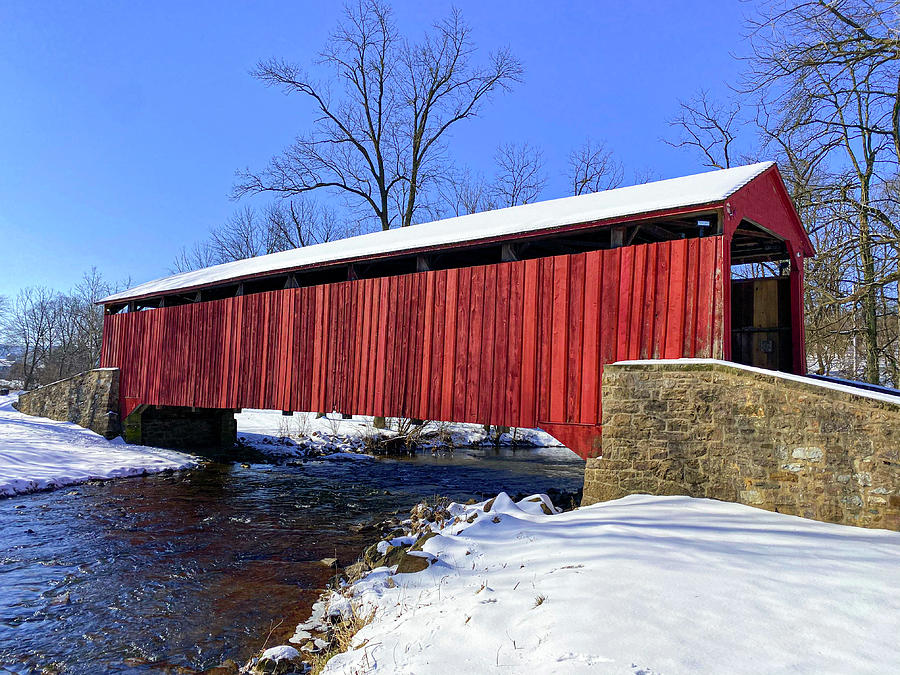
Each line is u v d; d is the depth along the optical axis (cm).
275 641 501
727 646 304
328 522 935
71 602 597
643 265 784
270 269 1289
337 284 1187
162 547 787
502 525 654
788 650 298
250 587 636
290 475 1423
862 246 1363
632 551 467
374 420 2173
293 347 1256
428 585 493
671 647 303
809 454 614
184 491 1177
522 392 885
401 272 1359
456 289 991
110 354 1797
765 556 444
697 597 365
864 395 586
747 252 1009
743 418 660
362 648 385
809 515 607
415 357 1035
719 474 672
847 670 276
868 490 576
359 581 561
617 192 1001
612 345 800
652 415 724
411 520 846
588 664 292
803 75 1180
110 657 482
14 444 1368
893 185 1494
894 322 1772
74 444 1502
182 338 1543
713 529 540
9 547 775
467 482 1342
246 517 967
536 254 1142
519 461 1766
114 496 1108
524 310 900
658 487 711
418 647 356
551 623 346
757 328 919
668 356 748
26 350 5341
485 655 326
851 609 342
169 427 1734
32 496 1084
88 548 778
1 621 552
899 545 479
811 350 1625
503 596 410
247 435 1939
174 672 455
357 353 1132
